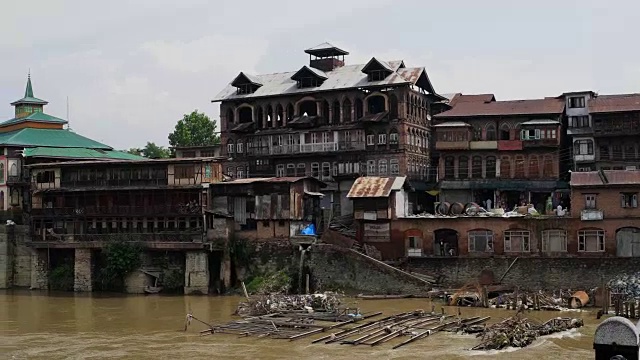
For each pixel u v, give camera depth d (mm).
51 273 90125
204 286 81312
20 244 93750
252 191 84188
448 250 81062
